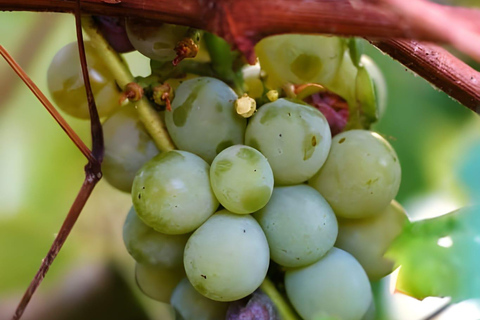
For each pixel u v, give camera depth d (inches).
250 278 8.2
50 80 9.0
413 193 10.3
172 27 8.4
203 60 9.0
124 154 8.8
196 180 8.3
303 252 8.4
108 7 8.0
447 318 9.2
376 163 8.5
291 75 8.9
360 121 9.2
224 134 8.4
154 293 9.5
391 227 8.9
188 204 8.2
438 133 10.3
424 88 10.6
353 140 8.6
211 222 8.3
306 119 8.4
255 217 8.5
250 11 7.5
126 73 8.6
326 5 7.3
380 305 9.2
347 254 8.7
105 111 9.1
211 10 7.7
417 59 8.3
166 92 8.5
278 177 8.4
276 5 7.4
